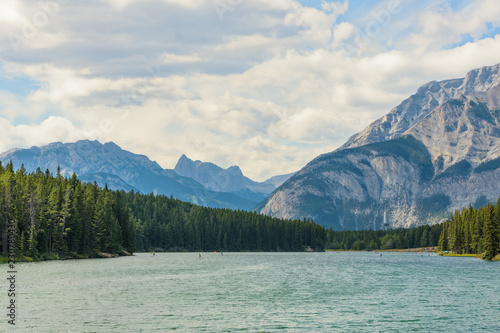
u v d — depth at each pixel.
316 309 68.56
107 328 54.44
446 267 157.38
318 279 113.00
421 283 104.06
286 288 93.12
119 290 84.56
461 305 73.06
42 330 52.91
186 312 64.75
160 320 59.28
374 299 78.81
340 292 87.44
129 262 166.12
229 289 90.25
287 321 59.91
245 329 55.31
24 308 65.00
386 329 56.25
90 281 97.12
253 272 133.50
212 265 162.75
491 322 60.44
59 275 107.19
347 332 54.59
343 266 166.50
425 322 60.19
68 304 68.62
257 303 73.38
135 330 53.81
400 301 76.75
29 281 94.56
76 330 53.25
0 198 150.88
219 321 59.28
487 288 94.75
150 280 103.00
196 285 95.81
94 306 67.56
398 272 136.50
